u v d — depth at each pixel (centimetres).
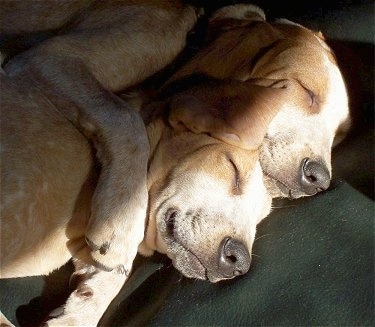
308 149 85
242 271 71
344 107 91
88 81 75
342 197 78
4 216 66
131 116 74
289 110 86
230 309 69
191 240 72
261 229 78
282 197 84
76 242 72
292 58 88
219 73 84
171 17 87
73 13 88
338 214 76
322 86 88
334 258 71
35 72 75
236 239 72
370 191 77
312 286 69
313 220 76
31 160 68
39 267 71
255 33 88
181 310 70
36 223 68
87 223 70
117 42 80
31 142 69
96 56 79
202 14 91
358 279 69
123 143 71
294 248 74
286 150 84
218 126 73
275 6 100
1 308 70
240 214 74
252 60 87
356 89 92
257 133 74
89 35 80
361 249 72
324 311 67
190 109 73
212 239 72
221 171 74
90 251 71
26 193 67
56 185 69
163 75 85
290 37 90
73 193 70
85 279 75
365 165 81
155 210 73
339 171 84
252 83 81
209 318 69
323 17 97
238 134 73
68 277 76
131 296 75
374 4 93
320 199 79
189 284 73
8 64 76
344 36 94
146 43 82
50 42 78
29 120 70
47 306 72
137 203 70
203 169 73
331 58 91
